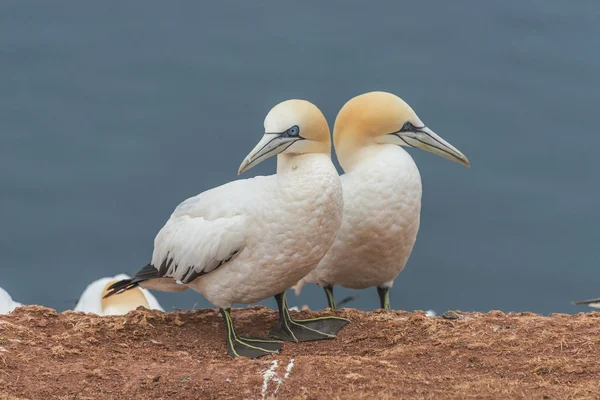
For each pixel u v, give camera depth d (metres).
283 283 10.19
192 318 11.02
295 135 9.91
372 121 12.20
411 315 10.86
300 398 8.62
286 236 9.78
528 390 8.65
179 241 10.23
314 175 9.83
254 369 9.24
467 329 10.20
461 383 8.89
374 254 12.34
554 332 9.89
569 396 8.48
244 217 9.81
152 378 9.13
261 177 10.20
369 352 10.03
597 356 9.32
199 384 8.99
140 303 15.52
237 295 10.18
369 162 12.18
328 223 9.96
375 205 12.01
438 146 12.42
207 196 10.30
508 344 9.73
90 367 9.44
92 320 10.70
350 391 8.73
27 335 10.16
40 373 9.30
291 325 10.62
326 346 10.30
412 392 8.68
